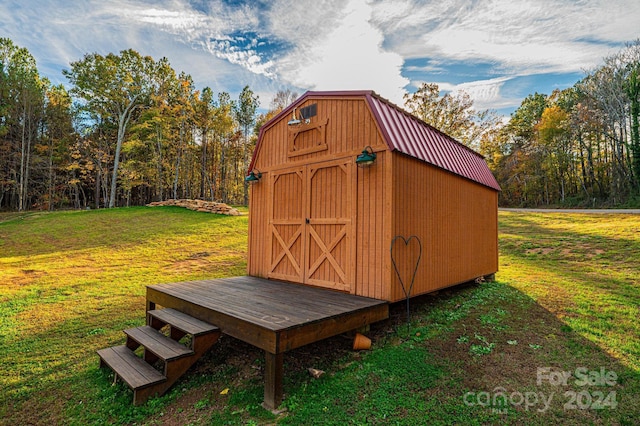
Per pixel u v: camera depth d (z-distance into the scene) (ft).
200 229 46.88
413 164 16.02
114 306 19.24
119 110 86.07
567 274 24.43
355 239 15.51
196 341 10.85
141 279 25.82
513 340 12.94
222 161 112.47
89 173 95.04
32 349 13.39
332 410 8.66
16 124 86.99
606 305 16.57
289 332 9.57
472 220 22.25
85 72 79.30
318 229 17.39
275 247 20.03
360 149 15.70
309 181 18.16
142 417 8.94
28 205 93.91
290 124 18.65
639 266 24.88
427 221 16.98
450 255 19.22
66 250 36.40
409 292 15.01
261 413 8.80
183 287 16.52
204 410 9.17
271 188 20.72
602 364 10.80
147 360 11.46
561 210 71.31
